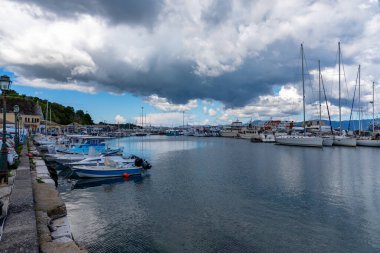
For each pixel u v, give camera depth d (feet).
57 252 26.58
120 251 45.39
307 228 55.67
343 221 59.62
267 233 53.16
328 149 240.53
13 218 29.99
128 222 57.88
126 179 103.09
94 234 51.70
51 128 350.43
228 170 126.41
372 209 67.82
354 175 113.50
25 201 36.37
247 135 459.32
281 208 68.18
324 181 100.78
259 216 62.28
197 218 60.70
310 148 252.01
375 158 173.17
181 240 49.70
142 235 51.49
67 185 92.73
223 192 83.66
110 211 64.95
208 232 53.26
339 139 266.57
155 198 76.69
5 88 49.16
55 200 43.39
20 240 24.48
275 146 281.54
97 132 440.86
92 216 61.26
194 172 120.67
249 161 160.15
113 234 51.83
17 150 99.25
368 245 48.70
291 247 47.73
